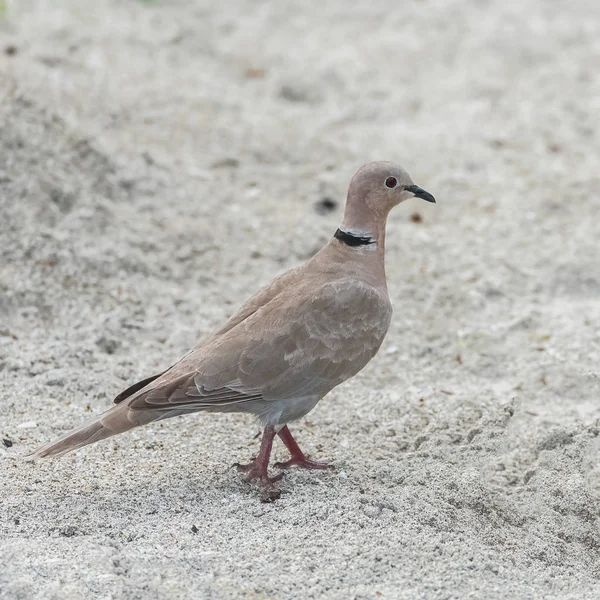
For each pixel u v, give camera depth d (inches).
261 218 685.9
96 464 443.5
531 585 391.5
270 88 899.4
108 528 397.4
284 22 1043.3
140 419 410.9
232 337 429.4
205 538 392.2
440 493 437.7
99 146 681.0
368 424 496.4
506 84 914.7
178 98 814.5
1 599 347.9
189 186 697.0
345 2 1094.4
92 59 842.2
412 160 785.6
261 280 626.5
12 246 586.9
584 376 540.7
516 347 574.6
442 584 375.6
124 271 605.0
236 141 774.5
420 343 577.3
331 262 454.3
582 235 687.1
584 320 600.4
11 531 391.9
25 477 429.4
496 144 812.6
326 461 460.1
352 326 440.8
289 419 438.9
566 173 764.6
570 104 876.0
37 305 564.1
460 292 623.5
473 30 1019.3
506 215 711.1
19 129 640.4
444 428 494.0
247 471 438.9
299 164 767.7
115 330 560.4
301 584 367.6
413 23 1040.2
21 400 490.3
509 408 511.2
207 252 642.8
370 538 397.1
